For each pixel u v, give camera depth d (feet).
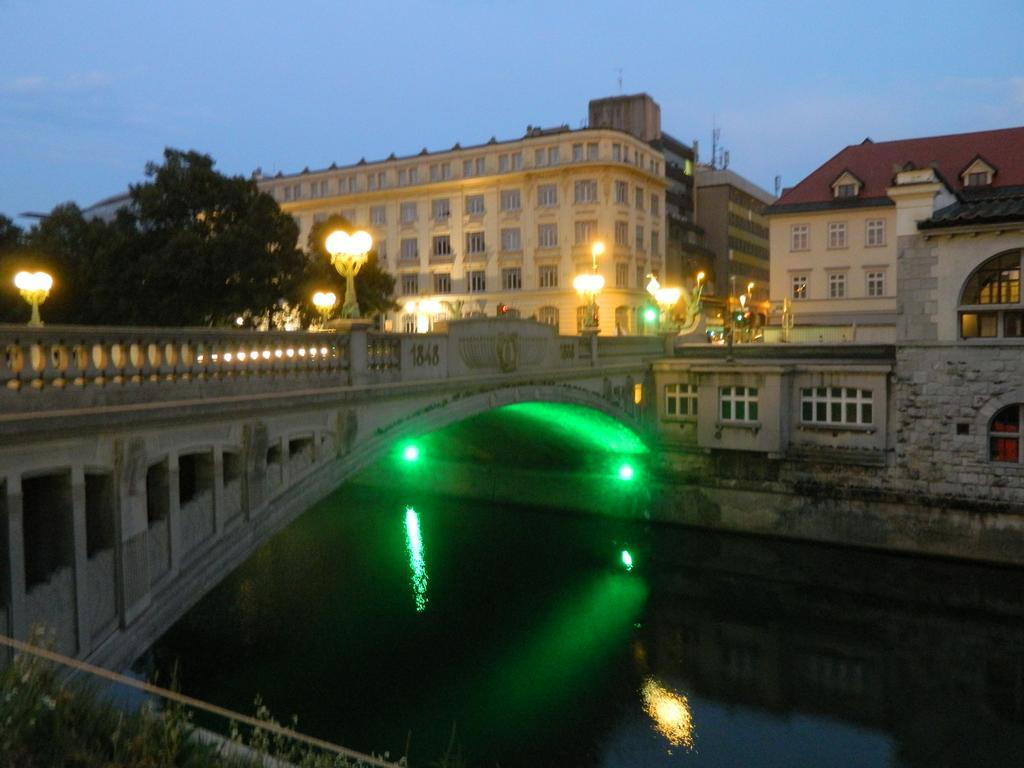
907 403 91.66
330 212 232.73
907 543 91.91
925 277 89.86
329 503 133.49
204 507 40.24
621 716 64.23
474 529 115.44
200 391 39.50
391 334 56.44
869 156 187.73
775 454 98.17
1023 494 85.46
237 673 70.74
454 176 217.56
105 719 21.29
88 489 34.71
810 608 84.64
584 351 89.71
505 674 71.56
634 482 111.75
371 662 73.67
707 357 111.86
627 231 207.51
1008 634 77.46
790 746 59.62
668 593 89.86
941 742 59.93
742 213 293.84
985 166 166.91
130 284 120.88
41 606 30.42
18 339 29.86
